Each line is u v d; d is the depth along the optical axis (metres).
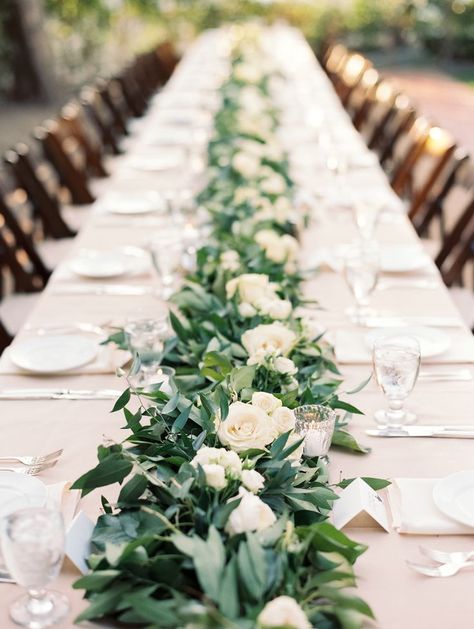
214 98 6.35
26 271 3.70
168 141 5.07
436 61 12.98
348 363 2.24
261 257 2.57
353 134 5.18
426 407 2.00
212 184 3.60
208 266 2.51
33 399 2.07
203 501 1.37
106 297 2.71
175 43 12.93
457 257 3.61
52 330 2.46
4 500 1.62
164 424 1.60
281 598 1.10
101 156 5.63
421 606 1.38
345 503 1.59
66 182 4.93
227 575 1.20
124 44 13.62
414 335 2.33
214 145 4.28
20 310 3.55
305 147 4.87
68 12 11.99
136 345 2.01
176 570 1.29
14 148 4.39
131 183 4.23
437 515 1.58
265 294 2.21
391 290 2.73
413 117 5.68
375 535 1.55
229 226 3.06
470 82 11.53
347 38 13.02
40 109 11.22
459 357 2.24
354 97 7.84
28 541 1.22
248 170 3.42
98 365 2.22
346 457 1.80
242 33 8.13
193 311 2.30
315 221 3.54
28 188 4.35
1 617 1.35
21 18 11.15
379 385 1.88
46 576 1.26
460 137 8.43
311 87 6.89
